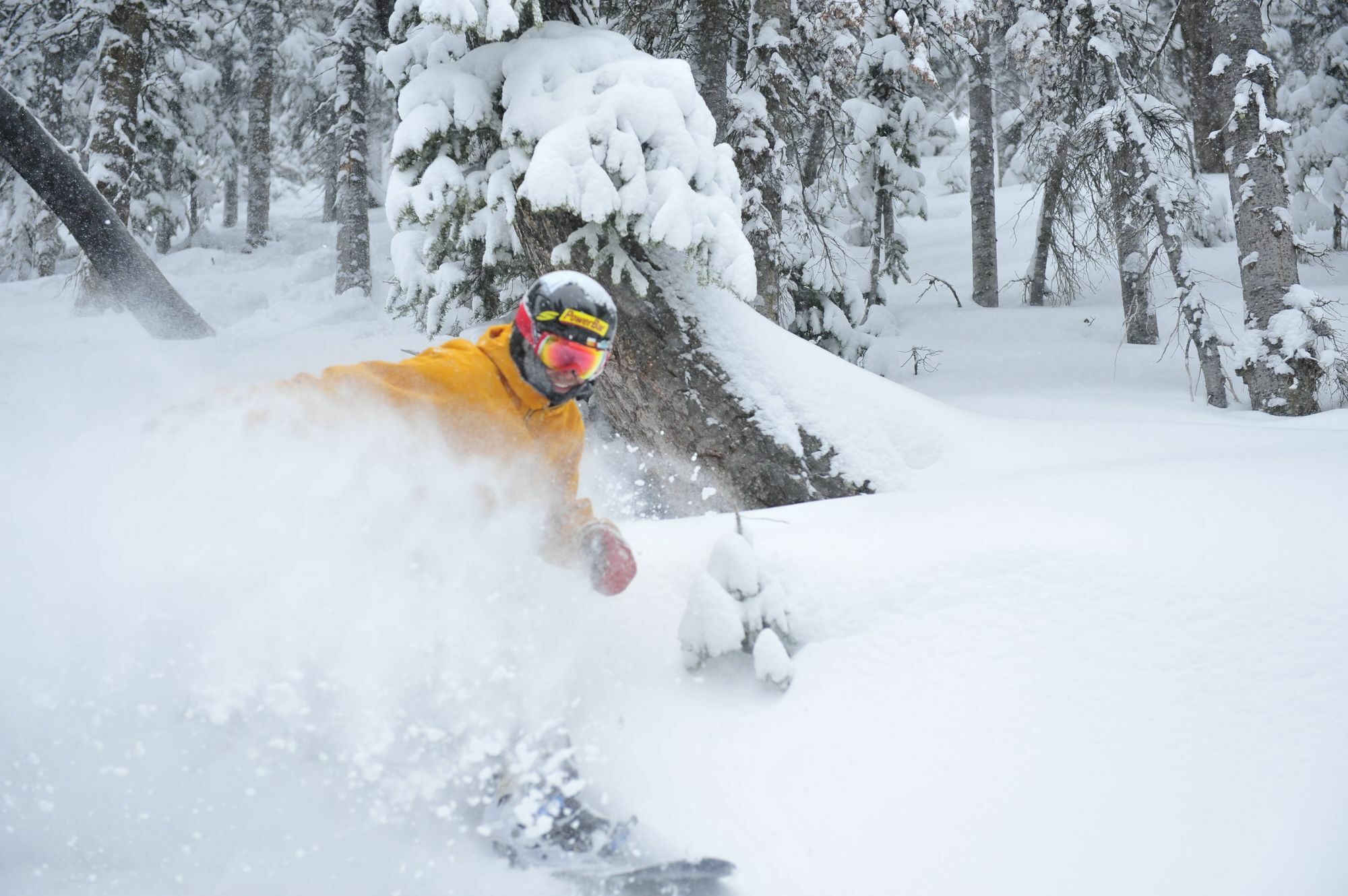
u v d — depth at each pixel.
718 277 4.64
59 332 12.40
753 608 2.93
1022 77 14.02
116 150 14.55
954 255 18.78
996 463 4.73
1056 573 2.97
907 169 15.14
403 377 2.62
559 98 4.79
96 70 15.57
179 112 20.08
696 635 2.88
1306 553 2.90
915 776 2.55
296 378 2.61
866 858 2.38
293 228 24.89
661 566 3.24
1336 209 14.66
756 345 4.95
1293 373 7.21
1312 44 16.64
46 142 4.96
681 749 2.72
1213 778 2.42
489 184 5.13
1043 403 8.10
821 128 10.86
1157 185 8.24
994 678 2.75
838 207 16.94
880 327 13.27
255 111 22.50
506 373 2.69
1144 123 8.88
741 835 2.48
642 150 4.71
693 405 4.86
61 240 18.78
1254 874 2.20
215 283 18.17
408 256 6.61
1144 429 5.26
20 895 2.20
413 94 5.21
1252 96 7.49
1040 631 2.83
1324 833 2.25
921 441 4.85
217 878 2.29
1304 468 3.62
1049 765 2.52
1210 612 2.77
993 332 12.80
